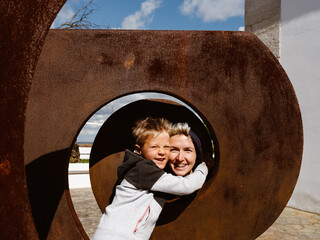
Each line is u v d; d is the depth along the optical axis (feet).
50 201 5.25
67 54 5.30
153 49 5.42
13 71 2.96
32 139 5.23
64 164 5.27
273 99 5.69
